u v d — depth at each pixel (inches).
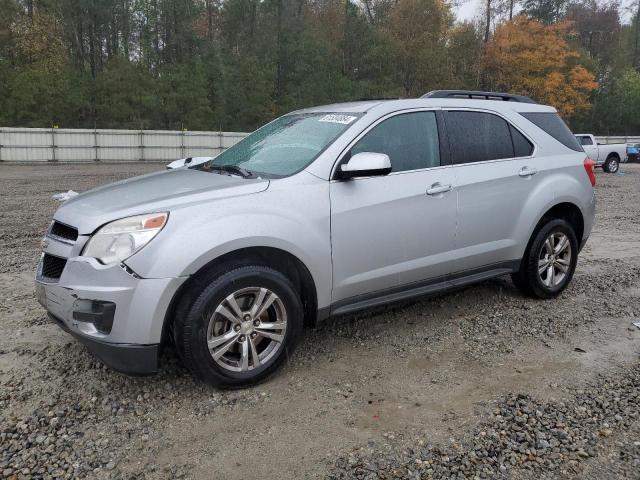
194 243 132.2
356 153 161.2
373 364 160.1
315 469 113.1
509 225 194.5
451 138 183.0
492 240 190.7
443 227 175.9
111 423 129.1
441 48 1979.6
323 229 151.5
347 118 169.8
